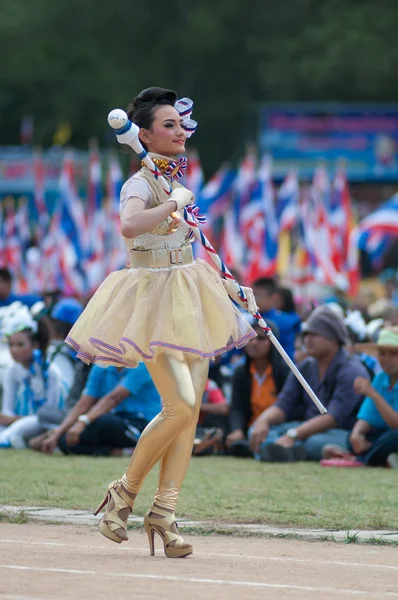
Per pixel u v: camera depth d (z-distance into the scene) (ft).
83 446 72.69
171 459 38.22
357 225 172.55
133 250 39.09
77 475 58.54
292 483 56.65
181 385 37.76
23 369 81.00
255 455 71.05
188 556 37.04
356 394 70.54
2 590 30.14
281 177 247.70
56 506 47.65
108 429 72.18
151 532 37.52
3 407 81.30
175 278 38.60
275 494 52.06
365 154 246.88
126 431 72.43
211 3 308.60
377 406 66.44
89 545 39.11
